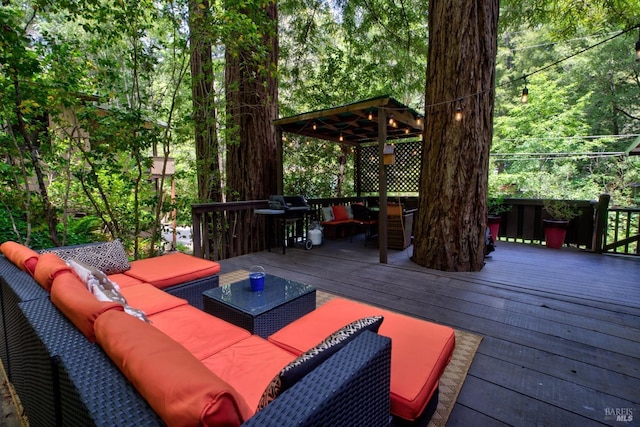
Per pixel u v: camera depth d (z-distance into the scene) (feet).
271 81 18.47
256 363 4.37
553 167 29.84
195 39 14.01
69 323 3.71
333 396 2.45
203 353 4.61
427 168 13.37
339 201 23.03
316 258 15.30
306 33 24.58
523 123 31.55
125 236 15.21
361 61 24.50
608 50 33.24
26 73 10.46
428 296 10.02
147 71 14.67
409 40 23.95
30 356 3.94
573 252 16.46
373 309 6.08
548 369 6.14
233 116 17.21
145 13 13.78
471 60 12.03
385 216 14.12
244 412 2.42
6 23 9.76
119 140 12.87
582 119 33.65
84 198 16.25
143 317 4.42
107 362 2.89
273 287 7.68
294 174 24.90
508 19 22.08
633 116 34.27
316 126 19.04
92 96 13.58
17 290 4.83
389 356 3.46
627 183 28.78
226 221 16.88
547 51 36.88
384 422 3.48
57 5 11.48
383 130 13.87
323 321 5.54
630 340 7.23
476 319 8.35
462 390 5.52
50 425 3.27
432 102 13.01
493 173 30.96
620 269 13.07
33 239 14.29
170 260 9.67
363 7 23.52
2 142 11.77
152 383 2.30
